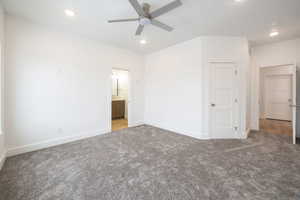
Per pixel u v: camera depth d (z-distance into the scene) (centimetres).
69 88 326
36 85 280
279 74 562
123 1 209
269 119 579
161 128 446
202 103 343
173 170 209
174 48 403
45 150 279
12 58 252
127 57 444
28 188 169
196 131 356
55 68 304
